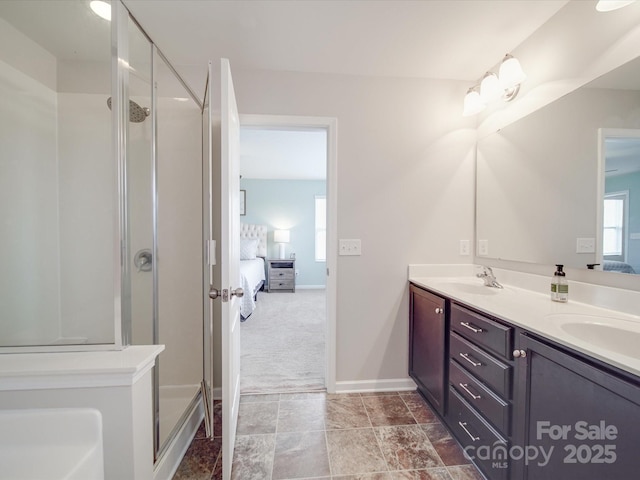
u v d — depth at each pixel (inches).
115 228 40.8
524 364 37.6
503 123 67.8
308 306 169.2
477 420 46.8
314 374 84.4
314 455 52.9
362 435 58.4
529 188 60.2
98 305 59.1
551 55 54.8
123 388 35.1
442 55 66.3
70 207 59.6
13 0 49.0
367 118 74.3
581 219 49.3
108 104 60.6
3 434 32.9
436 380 61.2
